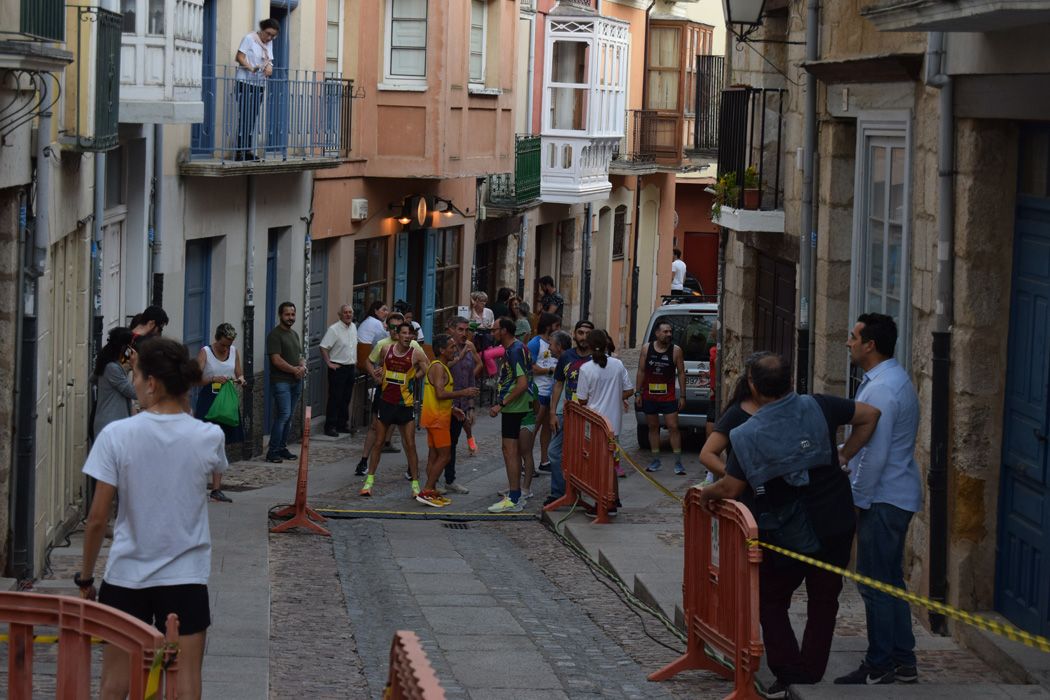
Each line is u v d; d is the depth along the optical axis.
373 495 33.84
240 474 36.22
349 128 45.47
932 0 16.30
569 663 18.39
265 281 41.16
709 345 41.66
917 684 16.14
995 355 18.34
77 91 23.78
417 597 22.66
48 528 23.98
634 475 37.06
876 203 22.20
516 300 51.19
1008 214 18.25
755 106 33.41
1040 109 16.81
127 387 23.91
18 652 11.34
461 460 40.38
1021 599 17.73
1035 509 17.38
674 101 76.06
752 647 15.53
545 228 67.75
